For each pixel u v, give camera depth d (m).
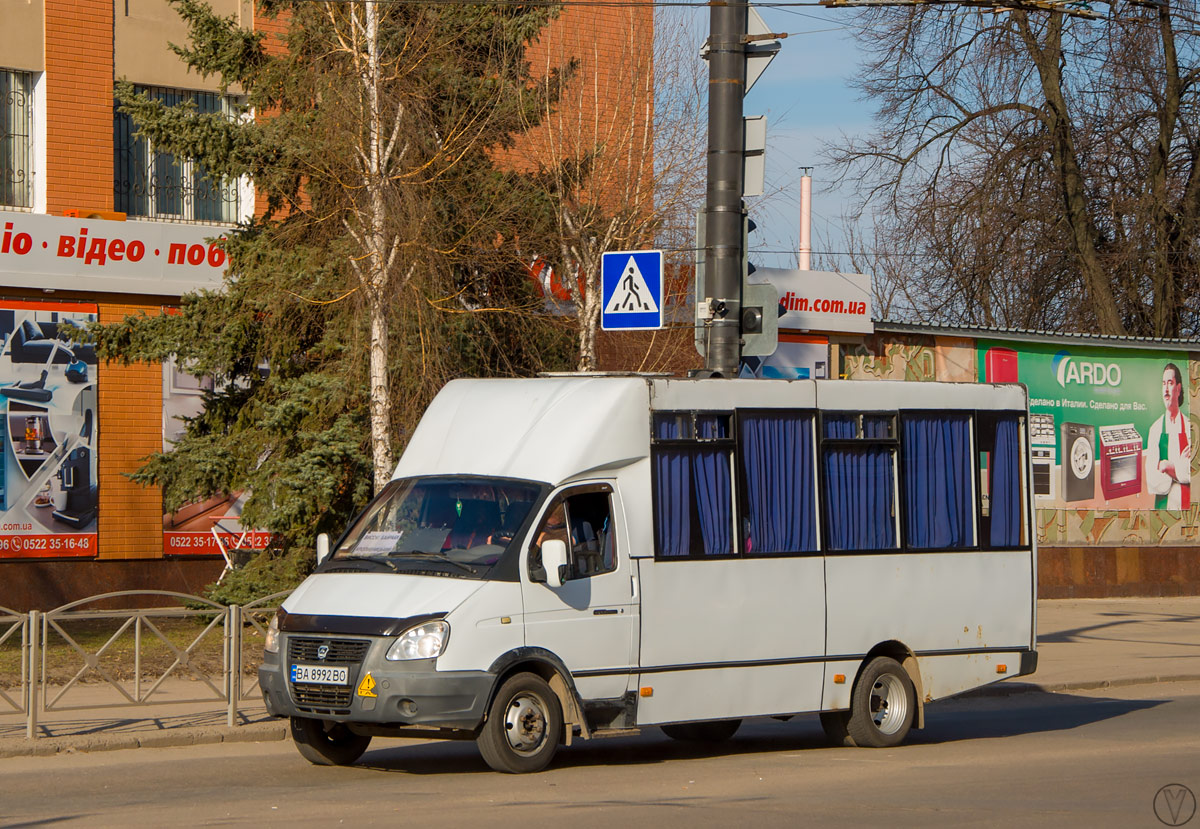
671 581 17.75
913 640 19.88
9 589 34.06
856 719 19.33
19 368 34.19
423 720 15.71
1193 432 48.31
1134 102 53.19
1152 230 53.62
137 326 29.72
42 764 17.50
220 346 29.64
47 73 37.72
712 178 22.45
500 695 16.28
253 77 30.12
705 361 22.36
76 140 38.12
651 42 38.53
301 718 16.67
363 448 28.98
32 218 33.75
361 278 27.42
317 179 28.38
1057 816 14.05
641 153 37.34
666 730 21.16
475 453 17.89
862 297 43.97
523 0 30.95
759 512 18.72
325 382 28.66
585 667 16.91
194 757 18.22
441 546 17.05
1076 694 27.14
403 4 28.20
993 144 53.31
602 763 18.00
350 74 27.98
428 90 28.23
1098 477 46.62
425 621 15.92
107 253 34.78
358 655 15.95
